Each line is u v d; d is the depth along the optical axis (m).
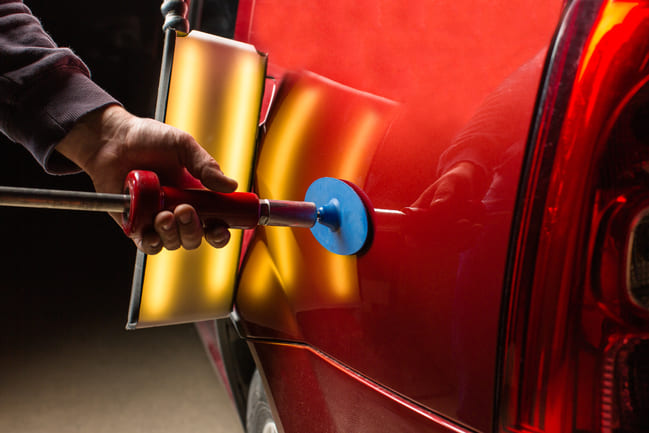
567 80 0.59
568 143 0.58
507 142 0.63
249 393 1.48
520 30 0.65
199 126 1.04
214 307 1.19
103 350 2.44
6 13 1.08
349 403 0.88
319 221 0.88
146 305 1.07
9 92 0.99
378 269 0.80
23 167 4.91
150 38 5.97
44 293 2.99
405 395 0.77
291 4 1.08
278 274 1.06
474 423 0.67
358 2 0.90
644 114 0.58
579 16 0.59
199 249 1.10
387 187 0.79
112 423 1.90
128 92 5.93
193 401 2.10
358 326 0.85
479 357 0.65
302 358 1.00
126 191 0.78
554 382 0.60
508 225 0.62
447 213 0.70
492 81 0.67
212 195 0.79
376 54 0.84
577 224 0.59
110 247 3.93
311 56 0.99
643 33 0.56
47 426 1.84
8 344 2.39
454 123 0.71
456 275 0.68
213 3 1.54
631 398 0.61
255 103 1.08
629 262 0.60
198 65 1.00
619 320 0.60
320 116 0.95
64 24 5.75
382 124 0.82
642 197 0.59
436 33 0.75
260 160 1.10
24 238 3.84
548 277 0.60
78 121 0.98
